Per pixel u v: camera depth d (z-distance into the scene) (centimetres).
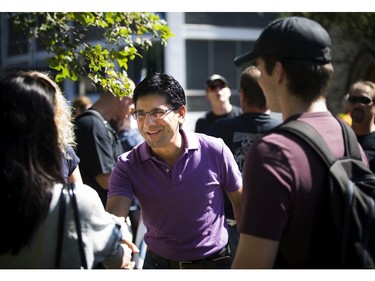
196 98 1327
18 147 158
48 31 238
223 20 1357
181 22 1256
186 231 238
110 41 248
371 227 159
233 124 347
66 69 242
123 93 249
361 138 365
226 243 248
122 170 242
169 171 236
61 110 207
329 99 1334
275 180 155
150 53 1191
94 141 335
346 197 158
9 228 157
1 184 157
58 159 166
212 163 244
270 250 156
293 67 166
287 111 171
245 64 187
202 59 1338
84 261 162
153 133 230
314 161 159
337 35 1329
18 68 244
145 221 247
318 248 160
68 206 163
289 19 171
